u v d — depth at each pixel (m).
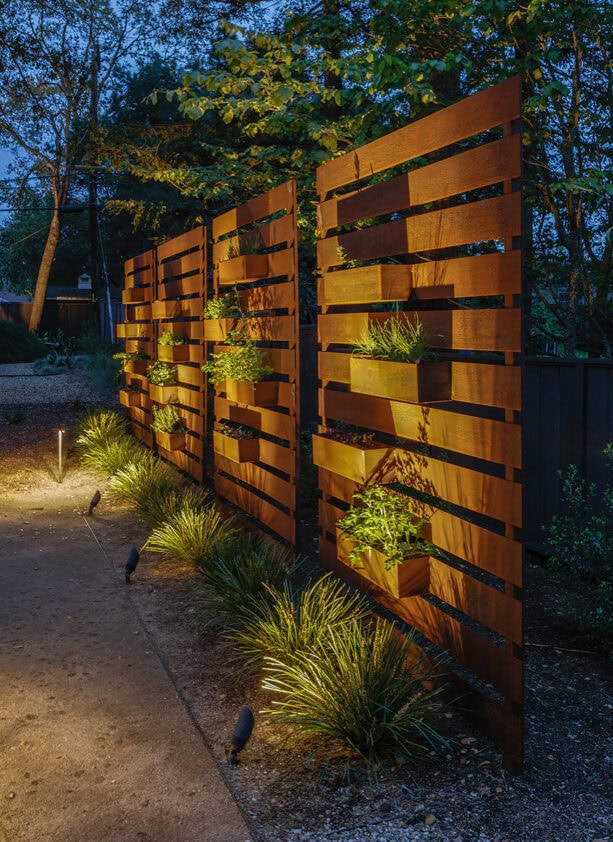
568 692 3.67
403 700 3.24
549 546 5.55
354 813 2.69
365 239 4.12
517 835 2.56
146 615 4.64
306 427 9.28
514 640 2.95
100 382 14.39
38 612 4.69
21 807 2.70
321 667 3.37
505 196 2.96
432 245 3.50
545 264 7.14
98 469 9.21
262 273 5.76
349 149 6.77
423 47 6.65
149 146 16.03
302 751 3.11
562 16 5.67
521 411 2.90
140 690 3.64
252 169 8.27
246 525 6.34
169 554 5.84
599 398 5.08
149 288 10.02
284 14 9.63
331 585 4.41
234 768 2.98
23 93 20.98
